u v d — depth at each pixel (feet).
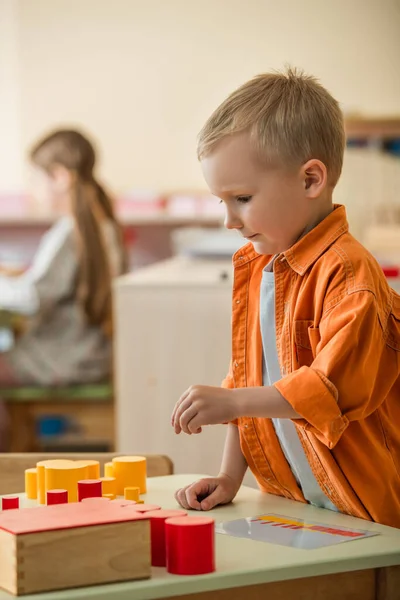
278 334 4.12
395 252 10.80
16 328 13.21
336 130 4.09
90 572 2.95
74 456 5.03
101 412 12.98
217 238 11.68
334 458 3.99
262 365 4.35
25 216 16.26
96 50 18.56
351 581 3.36
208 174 4.01
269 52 18.43
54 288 13.28
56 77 18.56
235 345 4.45
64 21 18.49
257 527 3.77
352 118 16.26
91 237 13.30
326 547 3.43
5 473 5.01
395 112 18.29
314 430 3.64
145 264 16.98
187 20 18.49
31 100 18.56
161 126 18.57
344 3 18.30
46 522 2.98
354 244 3.95
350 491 3.99
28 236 17.24
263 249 4.11
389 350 3.93
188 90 18.57
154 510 3.32
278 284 4.12
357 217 14.02
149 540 3.05
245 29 18.45
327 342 3.71
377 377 3.90
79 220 13.34
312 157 3.96
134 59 18.56
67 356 13.11
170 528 3.11
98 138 18.62
